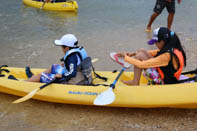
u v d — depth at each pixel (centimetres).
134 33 736
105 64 523
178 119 328
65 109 357
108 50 603
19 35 730
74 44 355
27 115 343
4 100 381
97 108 357
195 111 343
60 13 1008
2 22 868
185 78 347
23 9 1066
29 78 391
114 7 1094
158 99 317
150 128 311
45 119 333
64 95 344
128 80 399
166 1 692
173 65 317
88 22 873
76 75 359
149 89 326
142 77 402
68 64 348
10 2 1198
